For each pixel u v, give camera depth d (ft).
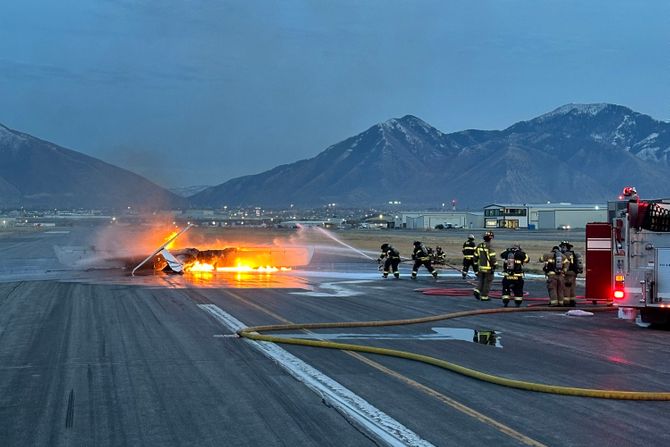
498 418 28.32
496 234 337.93
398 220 518.37
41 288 81.46
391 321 55.52
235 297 72.90
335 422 27.61
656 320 54.70
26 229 392.06
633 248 54.65
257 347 43.80
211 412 29.09
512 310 64.80
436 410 29.40
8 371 36.76
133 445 24.98
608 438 25.81
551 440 25.52
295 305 66.74
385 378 35.35
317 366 38.17
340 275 107.14
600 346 46.06
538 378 35.76
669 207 53.98
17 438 25.75
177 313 59.77
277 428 26.86
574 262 67.41
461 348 44.73
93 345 44.29
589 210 436.76
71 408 29.76
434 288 86.53
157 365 38.27
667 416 28.94
